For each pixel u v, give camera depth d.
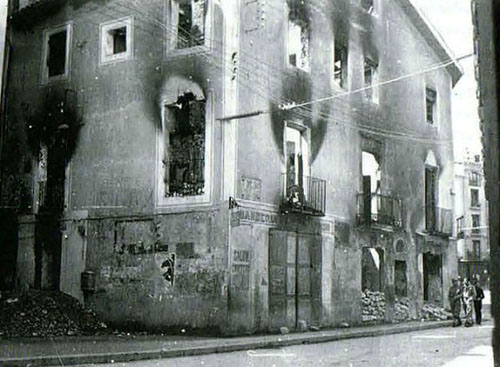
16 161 21.81
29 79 22.00
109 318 18.48
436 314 26.50
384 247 24.23
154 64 19.00
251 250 17.27
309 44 20.98
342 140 22.27
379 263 24.45
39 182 21.20
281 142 18.97
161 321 17.48
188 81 18.12
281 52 19.44
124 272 18.47
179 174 18.20
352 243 22.19
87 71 20.59
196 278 17.03
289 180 19.44
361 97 23.80
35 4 21.78
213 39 17.84
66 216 20.05
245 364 10.98
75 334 16.84
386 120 25.28
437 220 28.20
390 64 25.98
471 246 68.00
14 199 21.48
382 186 24.81
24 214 21.06
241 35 17.70
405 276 25.69
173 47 18.70
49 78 21.50
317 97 20.97
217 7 17.91
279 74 19.22
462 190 69.06
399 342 16.12
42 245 20.53
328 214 20.97
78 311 18.64
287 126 19.88
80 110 20.50
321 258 20.30
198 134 18.02
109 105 19.84
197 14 18.72
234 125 17.09
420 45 28.42
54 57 21.98
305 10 20.89
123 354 11.70
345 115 22.61
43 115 21.39
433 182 28.92
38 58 21.92
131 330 18.02
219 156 17.12
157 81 18.83
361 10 24.36
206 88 17.66
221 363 11.16
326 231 20.69
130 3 19.84
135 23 19.66
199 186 17.75
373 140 24.45
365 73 25.50
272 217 18.20
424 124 28.16
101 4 20.59
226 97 17.23
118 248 18.72
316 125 20.80
